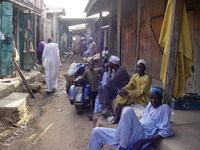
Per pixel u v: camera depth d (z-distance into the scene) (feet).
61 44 97.71
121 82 19.21
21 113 22.09
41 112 24.94
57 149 16.79
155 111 12.04
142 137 11.70
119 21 26.45
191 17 19.95
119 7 26.37
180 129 12.62
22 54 41.63
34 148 16.87
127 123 11.41
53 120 22.50
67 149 16.78
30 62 41.96
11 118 21.07
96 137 12.46
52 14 77.82
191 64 13.29
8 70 32.01
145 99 16.79
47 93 32.89
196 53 19.30
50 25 72.08
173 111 15.67
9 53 31.91
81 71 28.27
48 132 19.69
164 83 13.38
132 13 37.14
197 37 19.15
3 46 31.19
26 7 39.40
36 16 52.13
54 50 32.60
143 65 16.55
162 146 11.26
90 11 41.68
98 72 26.37
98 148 12.50
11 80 29.91
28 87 30.07
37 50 49.75
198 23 18.92
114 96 19.19
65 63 73.36
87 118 22.98
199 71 18.88
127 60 41.24
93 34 82.94
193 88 19.61
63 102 28.66
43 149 16.75
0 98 23.62
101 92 20.02
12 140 17.94
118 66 19.72
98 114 20.75
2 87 25.20
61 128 20.53
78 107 24.00
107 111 19.06
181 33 13.03
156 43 27.35
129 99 16.97
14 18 39.32
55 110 25.58
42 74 43.11
